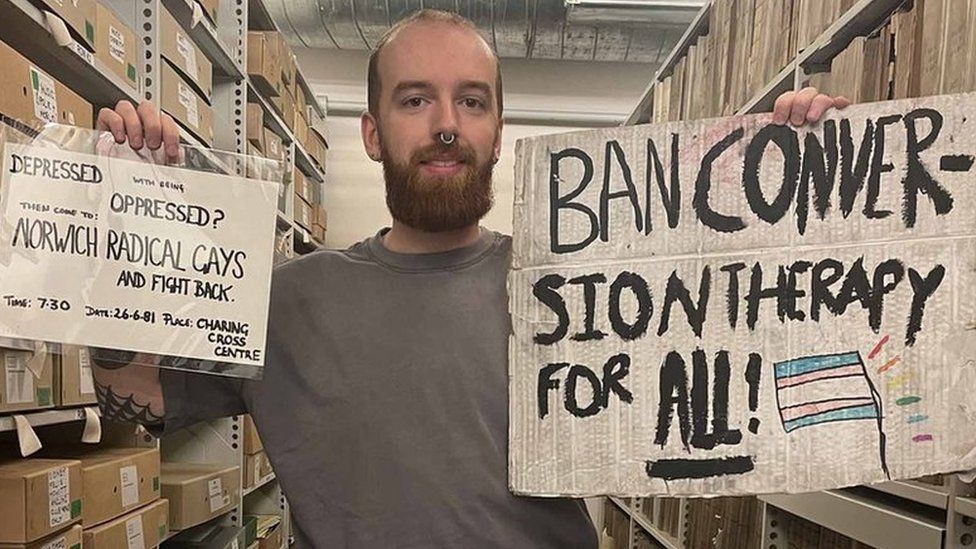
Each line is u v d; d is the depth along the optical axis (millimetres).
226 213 818
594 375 806
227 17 2246
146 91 1572
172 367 794
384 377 871
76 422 1557
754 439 777
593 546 889
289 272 956
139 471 1492
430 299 905
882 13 1360
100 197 785
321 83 3652
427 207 892
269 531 2592
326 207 3670
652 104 3100
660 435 790
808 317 786
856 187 788
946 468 755
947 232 773
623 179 815
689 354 795
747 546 1929
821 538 1581
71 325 765
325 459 865
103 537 1315
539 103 3670
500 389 863
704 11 2371
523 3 2947
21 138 763
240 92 2262
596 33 3109
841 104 795
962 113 774
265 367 906
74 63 1295
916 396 765
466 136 899
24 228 756
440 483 836
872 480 759
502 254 954
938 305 770
